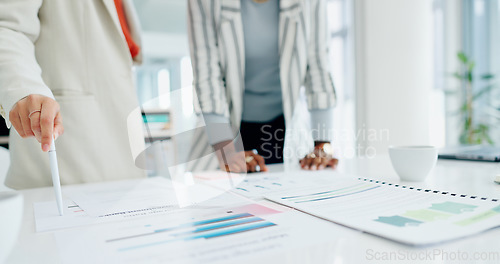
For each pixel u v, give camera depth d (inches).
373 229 12.1
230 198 18.8
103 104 32.9
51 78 31.1
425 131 90.0
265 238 12.0
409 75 86.7
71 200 20.0
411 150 22.4
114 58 33.8
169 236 12.5
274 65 40.7
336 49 146.1
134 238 12.4
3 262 9.9
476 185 21.1
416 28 86.6
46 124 16.5
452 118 141.9
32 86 19.5
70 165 31.0
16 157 29.5
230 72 38.4
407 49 86.1
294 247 11.1
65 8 31.3
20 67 21.2
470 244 11.0
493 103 129.6
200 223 14.1
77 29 31.7
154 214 15.8
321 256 10.3
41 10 30.7
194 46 37.7
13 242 10.0
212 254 10.6
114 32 33.8
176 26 281.9
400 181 23.2
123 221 14.8
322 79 38.1
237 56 38.3
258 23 39.1
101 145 32.3
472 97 126.7
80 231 13.5
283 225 13.5
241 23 38.1
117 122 33.2
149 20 259.8
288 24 39.1
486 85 131.6
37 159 29.8
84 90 32.1
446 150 38.9
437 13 143.9
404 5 85.3
